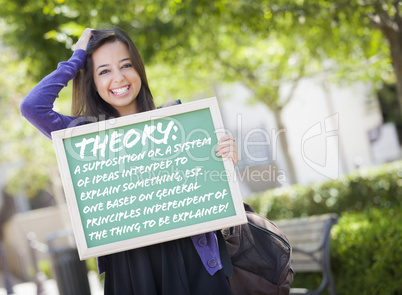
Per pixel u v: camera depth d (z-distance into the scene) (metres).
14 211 22.70
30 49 7.50
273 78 13.59
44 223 20.08
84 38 2.90
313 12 6.91
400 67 6.98
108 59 2.80
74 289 7.02
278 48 12.41
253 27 7.21
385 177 8.92
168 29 7.67
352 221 6.27
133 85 2.84
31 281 15.47
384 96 19.22
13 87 12.03
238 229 2.87
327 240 4.93
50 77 2.77
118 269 2.73
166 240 2.61
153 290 2.66
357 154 19.36
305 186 9.48
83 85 2.89
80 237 2.62
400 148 19.53
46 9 6.71
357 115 19.42
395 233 4.82
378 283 4.77
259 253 2.86
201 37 8.41
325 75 14.19
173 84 12.66
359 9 6.50
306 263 5.23
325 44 9.50
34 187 18.61
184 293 2.64
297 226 5.34
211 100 2.72
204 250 2.69
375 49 9.59
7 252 21.17
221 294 2.68
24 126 12.98
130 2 7.12
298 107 18.73
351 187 8.98
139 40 7.59
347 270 5.14
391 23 6.86
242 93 17.72
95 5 6.77
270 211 9.25
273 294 2.85
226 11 7.14
